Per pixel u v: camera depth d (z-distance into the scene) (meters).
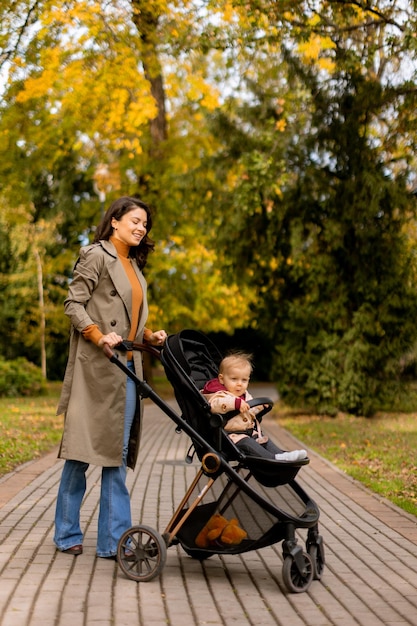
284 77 17.19
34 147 18.52
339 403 18.09
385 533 6.57
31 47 13.84
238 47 13.55
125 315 5.47
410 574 5.31
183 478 9.25
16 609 4.25
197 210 22.22
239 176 17.48
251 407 5.09
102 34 14.05
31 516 6.66
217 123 18.69
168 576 5.09
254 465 4.96
